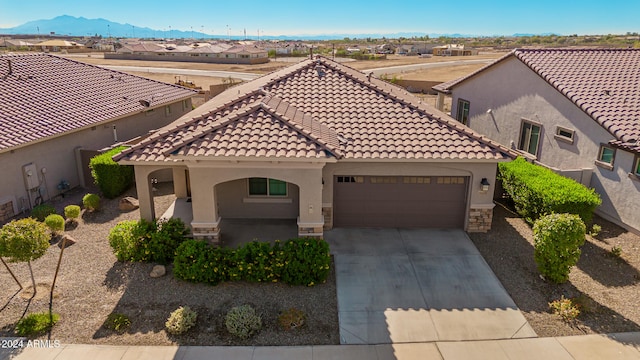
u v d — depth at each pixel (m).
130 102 24.55
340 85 18.06
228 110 14.70
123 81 27.67
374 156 13.77
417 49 146.12
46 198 18.66
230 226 15.27
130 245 12.93
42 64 24.92
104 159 18.52
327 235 14.92
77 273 12.56
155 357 9.34
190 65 91.75
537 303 11.29
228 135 12.64
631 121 15.50
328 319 10.66
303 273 11.89
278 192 15.77
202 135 12.61
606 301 11.34
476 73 25.12
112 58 110.56
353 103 16.73
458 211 15.34
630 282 12.16
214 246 13.31
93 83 25.34
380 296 11.59
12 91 20.34
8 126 17.47
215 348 9.62
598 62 20.06
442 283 12.18
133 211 17.53
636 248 13.99
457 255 13.67
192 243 12.30
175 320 10.10
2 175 16.58
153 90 28.23
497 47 164.25
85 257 13.53
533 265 13.09
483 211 14.98
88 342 9.77
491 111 24.02
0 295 11.42
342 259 13.39
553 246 11.58
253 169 12.59
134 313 10.78
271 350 9.59
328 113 16.09
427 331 10.26
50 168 18.88
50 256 13.59
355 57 106.94
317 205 12.92
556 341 9.91
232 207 15.80
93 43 161.62
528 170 16.75
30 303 11.09
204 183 12.80
